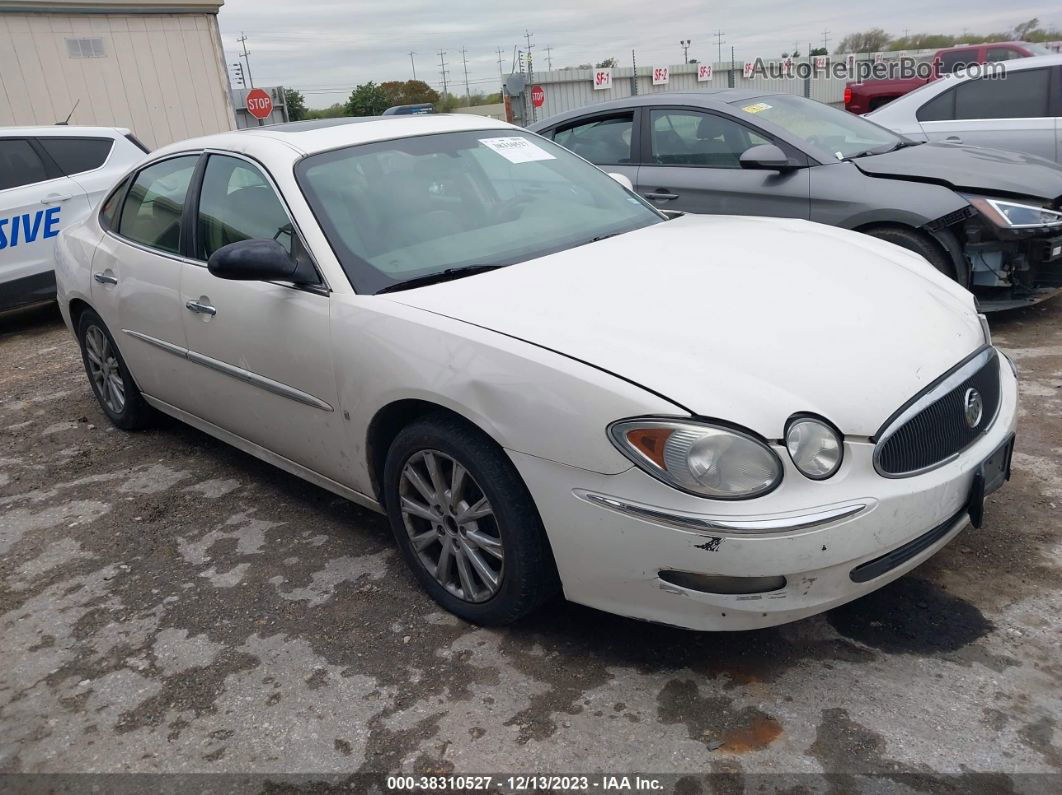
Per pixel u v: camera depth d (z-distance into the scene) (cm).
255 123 1689
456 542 280
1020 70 739
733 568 217
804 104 619
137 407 468
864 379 232
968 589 279
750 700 239
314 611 301
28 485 430
